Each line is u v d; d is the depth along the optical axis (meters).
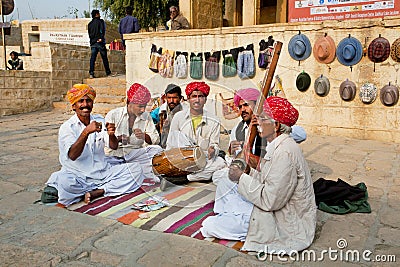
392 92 6.75
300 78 7.47
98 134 4.13
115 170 4.05
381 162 5.42
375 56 6.79
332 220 3.43
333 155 5.87
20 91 10.65
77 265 2.73
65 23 21.50
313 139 7.10
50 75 11.33
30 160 5.62
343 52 7.05
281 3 9.99
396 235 3.14
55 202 3.88
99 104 10.35
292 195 2.91
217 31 8.17
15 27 21.53
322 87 7.31
